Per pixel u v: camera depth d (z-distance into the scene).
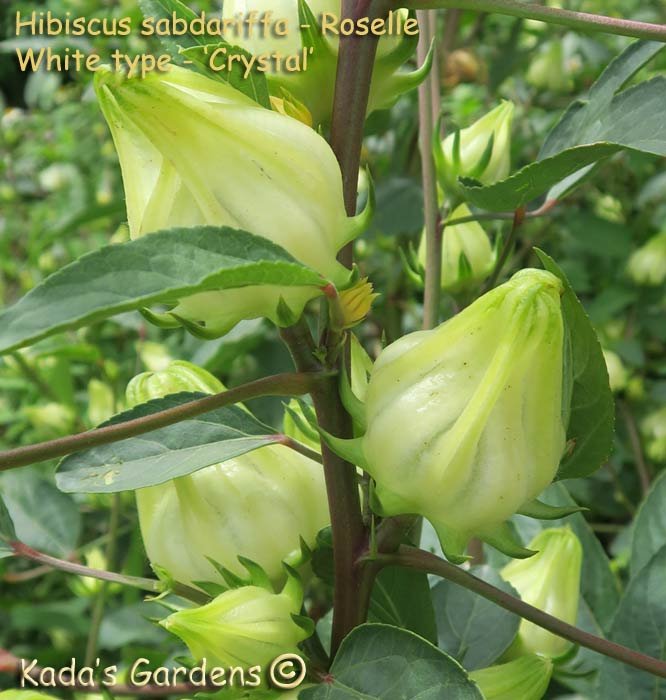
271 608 0.20
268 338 0.55
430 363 0.18
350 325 0.18
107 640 0.47
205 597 0.22
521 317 0.17
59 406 0.54
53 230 0.58
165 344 0.60
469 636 0.27
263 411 0.51
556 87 0.61
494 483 0.17
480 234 0.32
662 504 0.32
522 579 0.28
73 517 0.38
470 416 0.17
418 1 0.19
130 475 0.21
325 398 0.19
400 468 0.18
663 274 0.56
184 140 0.17
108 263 0.14
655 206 0.62
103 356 0.59
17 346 0.14
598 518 0.58
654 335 0.60
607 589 0.34
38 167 0.83
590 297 0.63
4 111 0.92
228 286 0.15
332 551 0.21
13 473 0.38
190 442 0.21
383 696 0.19
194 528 0.22
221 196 0.17
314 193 0.17
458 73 0.58
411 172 0.54
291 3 0.20
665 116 0.20
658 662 0.19
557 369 0.17
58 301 0.14
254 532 0.21
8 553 0.23
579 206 0.65
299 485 0.22
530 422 0.17
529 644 0.27
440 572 0.20
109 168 0.76
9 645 0.61
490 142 0.30
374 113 0.33
